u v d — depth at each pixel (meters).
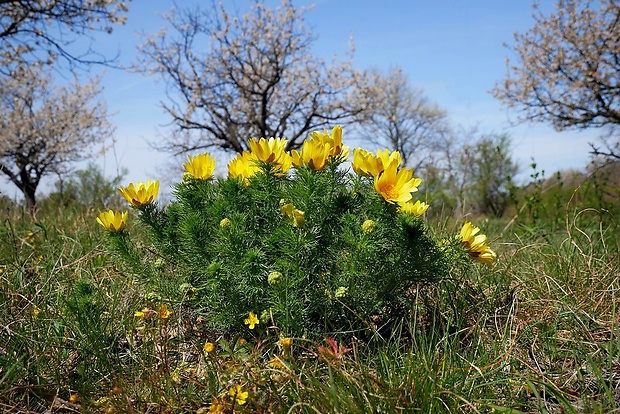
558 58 12.66
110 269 2.96
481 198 16.17
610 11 12.37
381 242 1.98
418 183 1.99
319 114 18.41
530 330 2.23
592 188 6.86
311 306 2.07
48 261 3.05
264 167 2.17
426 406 1.62
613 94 12.09
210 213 2.25
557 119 12.82
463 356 2.01
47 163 19.28
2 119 18.31
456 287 2.50
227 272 2.05
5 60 12.27
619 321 2.30
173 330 2.34
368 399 1.61
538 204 5.92
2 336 2.14
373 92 18.94
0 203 4.95
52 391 1.88
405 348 2.14
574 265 3.01
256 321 1.96
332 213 2.08
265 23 17.38
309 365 1.90
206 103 17.17
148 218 2.37
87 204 5.25
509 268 2.98
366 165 2.02
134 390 1.88
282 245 2.07
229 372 1.81
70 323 2.22
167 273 2.44
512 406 1.71
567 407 1.59
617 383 1.87
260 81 17.97
